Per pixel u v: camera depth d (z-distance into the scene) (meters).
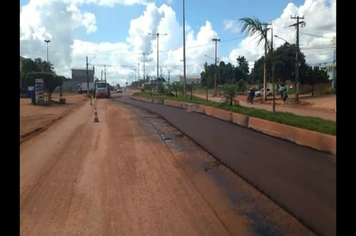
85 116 23.50
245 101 42.16
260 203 6.02
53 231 5.04
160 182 7.44
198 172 8.20
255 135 13.41
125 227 5.15
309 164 8.32
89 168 8.73
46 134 14.77
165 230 5.02
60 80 42.34
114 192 6.78
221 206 5.93
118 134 14.60
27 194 6.63
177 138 13.34
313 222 5.16
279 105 32.62
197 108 26.30
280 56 49.22
